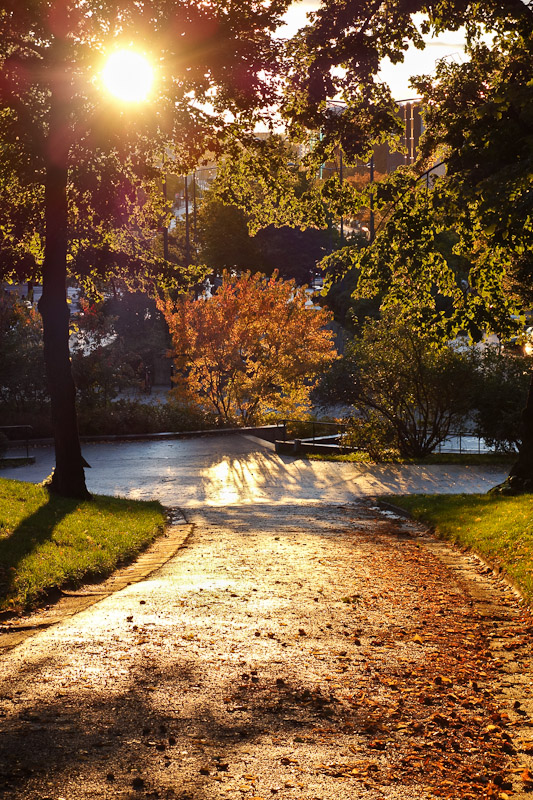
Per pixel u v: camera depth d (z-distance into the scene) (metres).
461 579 10.54
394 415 28.73
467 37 14.88
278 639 7.25
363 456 28.34
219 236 67.94
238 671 6.28
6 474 23.89
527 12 12.99
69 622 7.71
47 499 15.50
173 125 14.05
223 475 24.59
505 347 29.95
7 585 9.01
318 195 16.83
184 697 5.64
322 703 5.69
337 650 7.00
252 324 37.78
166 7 13.48
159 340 57.03
